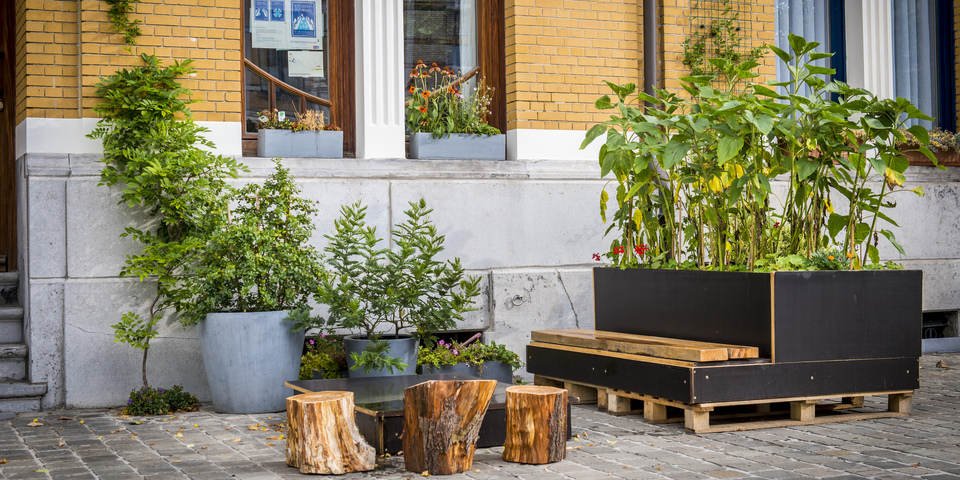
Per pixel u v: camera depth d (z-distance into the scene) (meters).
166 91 6.68
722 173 5.98
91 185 6.66
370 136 7.50
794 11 9.41
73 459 4.75
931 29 9.92
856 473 4.24
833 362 5.56
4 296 7.45
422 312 6.49
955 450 4.74
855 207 6.20
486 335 7.62
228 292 6.15
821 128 5.89
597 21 8.09
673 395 5.36
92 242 6.66
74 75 6.75
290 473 4.40
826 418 5.66
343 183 7.29
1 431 5.62
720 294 5.70
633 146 5.97
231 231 6.15
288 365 6.28
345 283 6.31
